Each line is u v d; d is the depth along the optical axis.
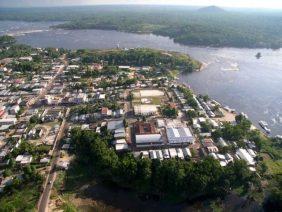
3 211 187.12
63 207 197.62
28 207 194.75
